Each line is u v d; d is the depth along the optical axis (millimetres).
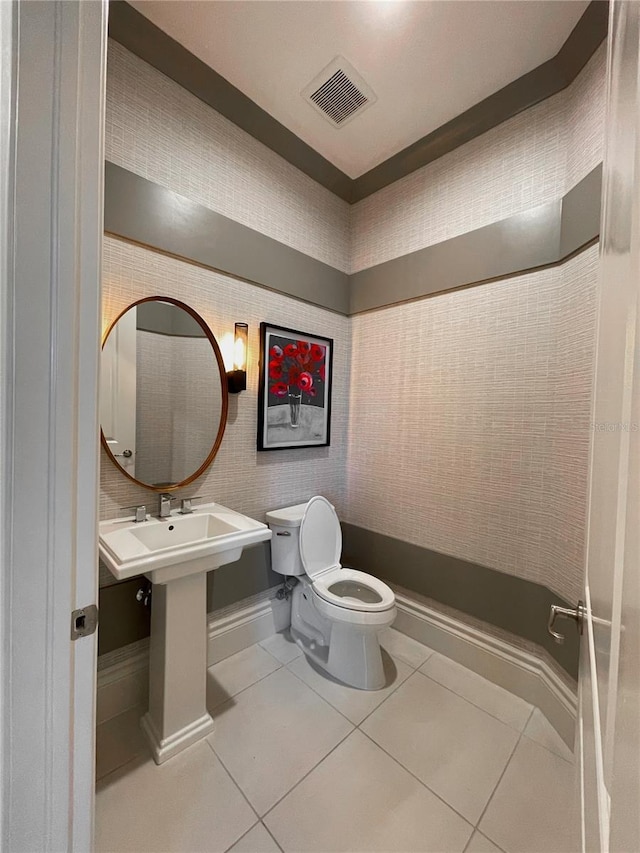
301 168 1996
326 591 1671
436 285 1869
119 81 1352
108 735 1310
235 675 1632
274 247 1880
